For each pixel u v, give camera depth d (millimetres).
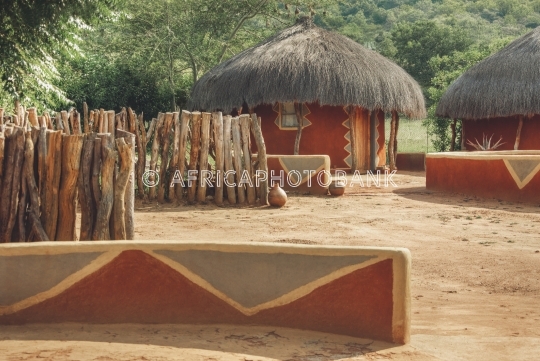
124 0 17922
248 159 13055
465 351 4512
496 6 138375
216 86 20188
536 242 9086
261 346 4391
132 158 7082
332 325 4699
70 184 7012
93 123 13102
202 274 4820
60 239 7062
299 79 19047
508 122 21906
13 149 7066
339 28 75250
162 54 29984
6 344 4293
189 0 31953
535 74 20344
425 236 9562
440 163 15641
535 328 5145
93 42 32438
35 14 16500
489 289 6605
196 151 13055
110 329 4738
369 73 19625
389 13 121938
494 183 14148
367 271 4637
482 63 21922
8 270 4824
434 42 60938
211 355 4133
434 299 6191
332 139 20609
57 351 4141
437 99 27953
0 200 7027
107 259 4820
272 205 12758
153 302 4828
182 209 12445
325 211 12156
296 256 4770
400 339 4570
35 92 19422
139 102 29297
